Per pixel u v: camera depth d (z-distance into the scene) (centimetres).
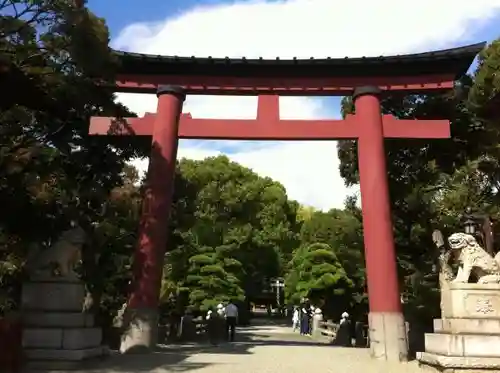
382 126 1952
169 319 2612
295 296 3550
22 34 1394
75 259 1357
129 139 2167
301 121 1973
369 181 1858
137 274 1795
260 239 5088
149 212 1850
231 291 3234
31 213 1562
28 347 1245
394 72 2003
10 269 1536
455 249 1385
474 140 2381
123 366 1333
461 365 1245
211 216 4519
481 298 1328
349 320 2798
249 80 2042
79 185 2100
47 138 1927
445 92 2052
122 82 2022
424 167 2450
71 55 1490
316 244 3369
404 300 2489
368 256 1798
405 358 1650
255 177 5447
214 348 1920
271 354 1705
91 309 1916
